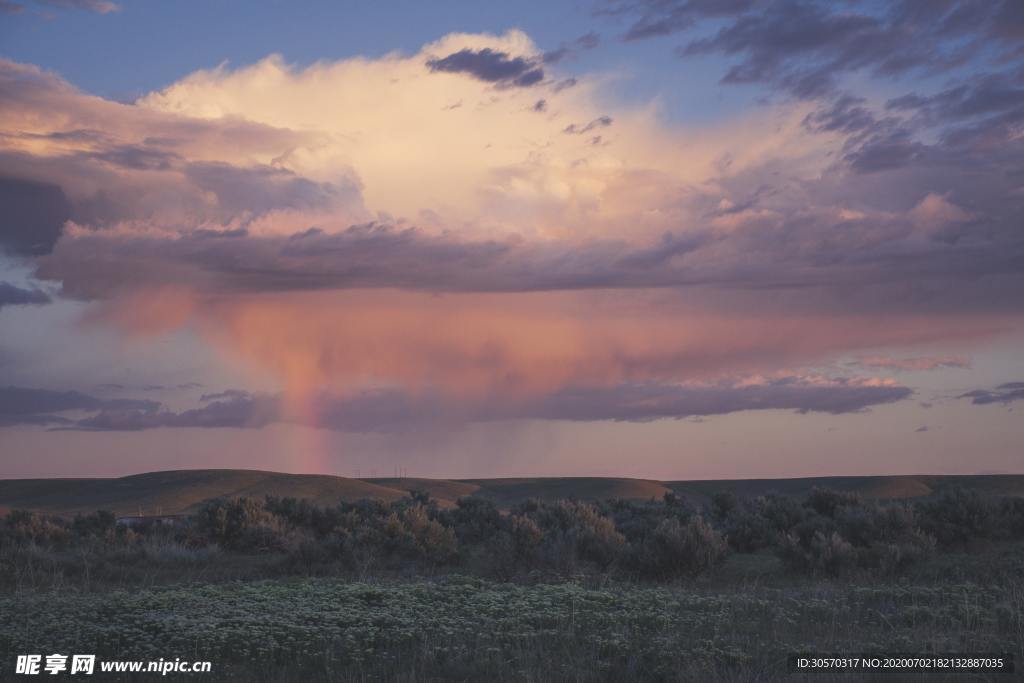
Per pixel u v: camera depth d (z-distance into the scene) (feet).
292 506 141.59
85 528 148.05
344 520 138.82
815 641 42.42
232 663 39.47
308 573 86.63
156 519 165.78
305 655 40.22
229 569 92.17
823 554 78.38
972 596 53.67
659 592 59.47
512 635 42.16
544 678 35.58
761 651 39.68
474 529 123.75
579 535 86.63
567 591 57.41
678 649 39.19
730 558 97.60
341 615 48.62
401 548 94.63
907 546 78.84
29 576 76.07
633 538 111.14
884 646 40.16
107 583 77.41
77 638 42.70
